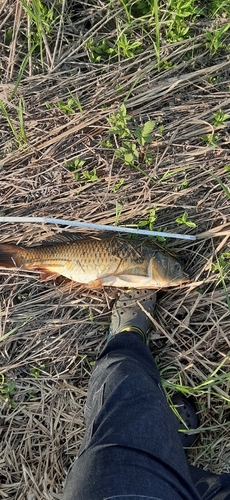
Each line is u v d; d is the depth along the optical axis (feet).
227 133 3.00
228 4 2.97
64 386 3.06
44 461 3.04
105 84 3.08
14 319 3.07
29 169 3.12
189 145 3.01
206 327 3.00
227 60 3.04
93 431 2.20
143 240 2.94
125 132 2.90
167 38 3.05
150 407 2.26
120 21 3.08
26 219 3.04
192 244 2.99
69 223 3.00
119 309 2.97
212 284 2.99
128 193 3.04
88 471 1.94
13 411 3.08
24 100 3.12
